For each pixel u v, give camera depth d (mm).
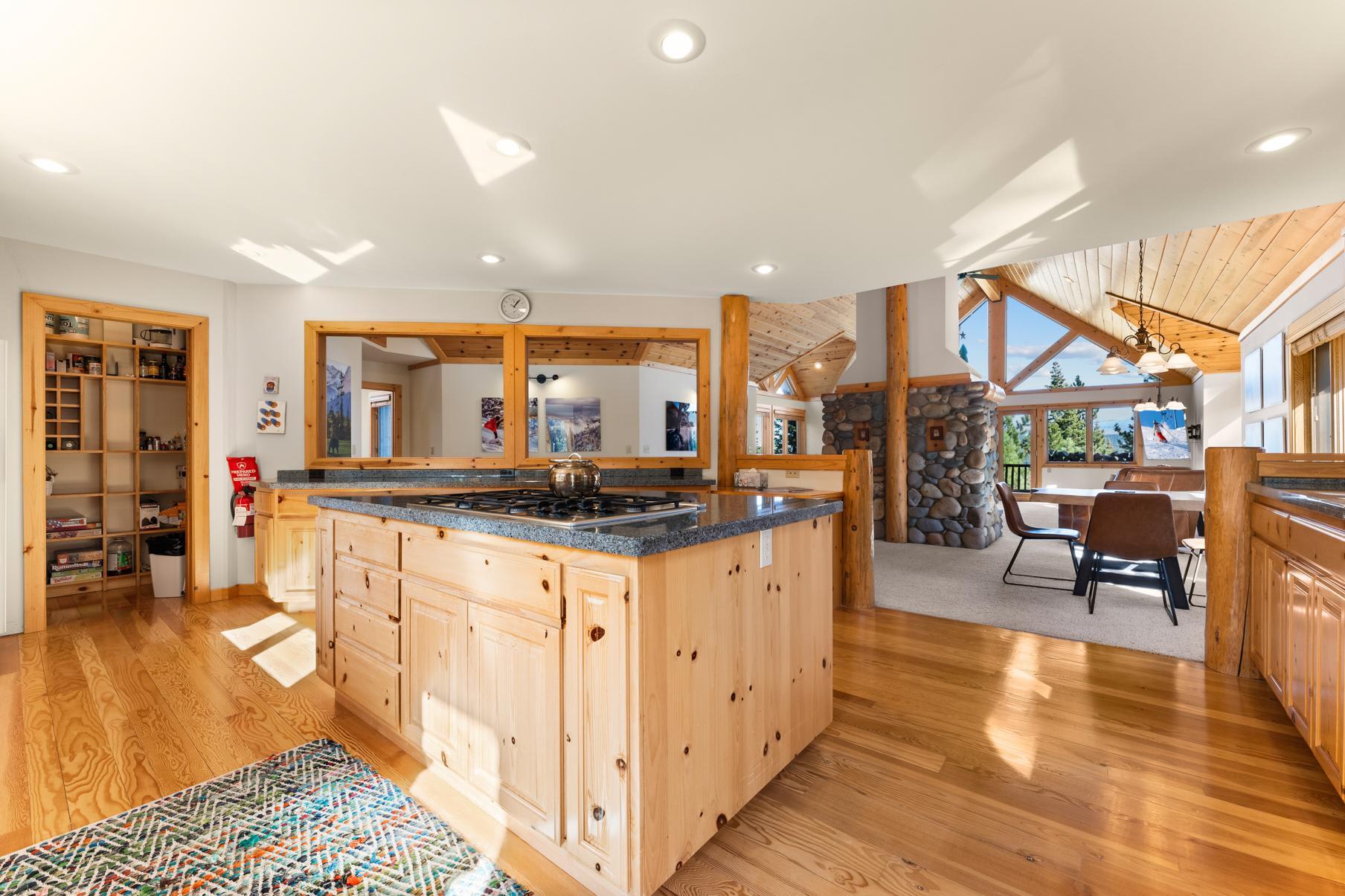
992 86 1913
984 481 6305
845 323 10297
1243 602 2701
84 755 2027
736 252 3562
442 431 7883
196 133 2195
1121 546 3723
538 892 1417
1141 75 1845
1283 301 5414
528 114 2076
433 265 3844
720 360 4641
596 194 2752
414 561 1991
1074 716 2305
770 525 1775
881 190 2682
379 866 1489
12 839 1583
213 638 3316
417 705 1982
